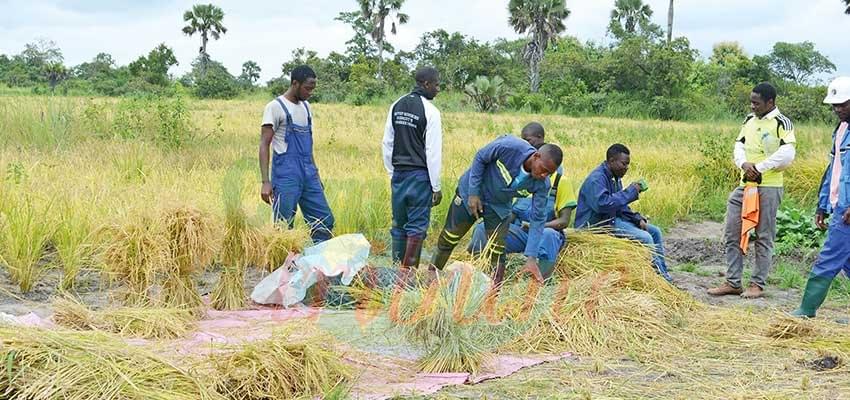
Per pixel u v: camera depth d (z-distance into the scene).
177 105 17.39
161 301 6.43
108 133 17.02
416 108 7.66
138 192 9.50
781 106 47.09
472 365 5.44
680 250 10.68
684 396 5.11
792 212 11.41
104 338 4.66
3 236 7.68
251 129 24.00
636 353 5.99
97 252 7.21
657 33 76.19
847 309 7.90
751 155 8.32
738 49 74.06
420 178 7.68
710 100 54.75
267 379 4.70
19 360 4.26
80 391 4.20
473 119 38.12
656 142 23.59
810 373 5.66
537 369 5.59
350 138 22.20
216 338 5.78
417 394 4.94
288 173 7.88
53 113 16.55
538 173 6.65
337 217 10.11
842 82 7.27
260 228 7.12
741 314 7.16
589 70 57.56
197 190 10.32
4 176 9.84
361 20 83.06
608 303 6.52
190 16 84.69
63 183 10.02
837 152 7.39
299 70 7.85
